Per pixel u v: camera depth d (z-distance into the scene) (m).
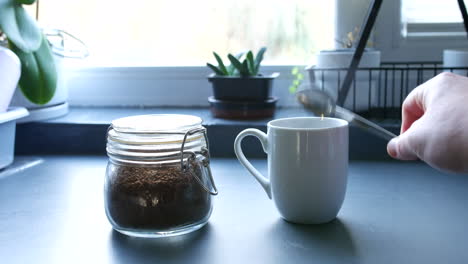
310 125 0.67
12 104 0.96
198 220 0.61
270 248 0.56
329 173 0.61
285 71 1.12
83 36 1.18
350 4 1.06
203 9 1.15
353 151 0.93
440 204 0.69
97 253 0.56
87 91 1.18
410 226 0.62
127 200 0.59
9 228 0.63
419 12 1.07
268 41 1.14
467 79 0.52
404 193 0.74
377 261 0.53
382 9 1.07
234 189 0.76
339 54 0.95
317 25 1.12
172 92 1.17
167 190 0.58
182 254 0.55
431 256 0.54
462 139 0.48
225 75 1.02
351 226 0.62
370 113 1.00
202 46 1.17
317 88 0.93
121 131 0.59
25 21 0.89
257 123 0.96
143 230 0.59
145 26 1.17
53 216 0.66
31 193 0.75
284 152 0.61
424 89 0.54
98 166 0.90
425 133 0.50
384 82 1.08
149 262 0.54
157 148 0.59
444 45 1.07
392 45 1.08
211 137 0.96
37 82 0.93
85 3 1.17
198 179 0.60
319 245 0.57
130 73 1.16
